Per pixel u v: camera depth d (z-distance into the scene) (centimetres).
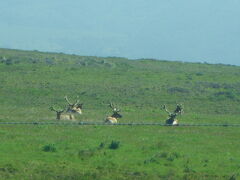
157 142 12469
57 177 9131
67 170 9612
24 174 9238
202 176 9544
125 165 10131
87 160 10400
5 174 9175
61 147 11406
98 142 12206
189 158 10838
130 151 11300
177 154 10969
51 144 11162
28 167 9675
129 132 14012
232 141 13150
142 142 12425
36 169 9575
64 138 12519
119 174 9500
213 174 9750
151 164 10269
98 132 13788
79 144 11831
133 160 10519
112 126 15150
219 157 11100
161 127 15362
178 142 12638
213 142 12862
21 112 18762
